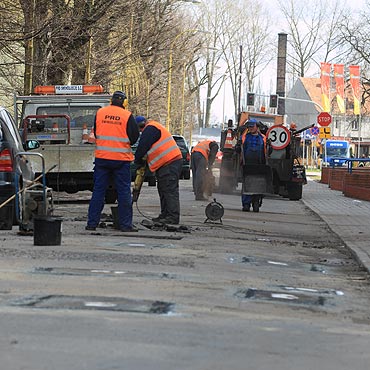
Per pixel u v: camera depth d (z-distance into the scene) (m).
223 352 9.70
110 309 11.73
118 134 21.69
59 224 18.44
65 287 13.31
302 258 19.70
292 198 47.25
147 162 25.25
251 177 33.84
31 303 11.97
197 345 9.94
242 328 11.09
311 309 13.04
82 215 27.73
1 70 49.84
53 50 48.22
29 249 17.58
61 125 37.28
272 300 13.49
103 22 51.34
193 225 25.73
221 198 43.88
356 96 121.00
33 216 20.77
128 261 16.50
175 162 24.83
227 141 48.97
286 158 46.44
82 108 37.44
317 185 71.12
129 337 10.11
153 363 8.99
